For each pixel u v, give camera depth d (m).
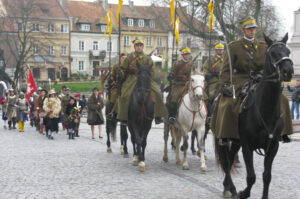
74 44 78.69
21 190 8.22
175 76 11.24
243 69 7.36
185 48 11.25
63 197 7.68
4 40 57.25
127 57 11.12
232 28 31.52
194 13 36.12
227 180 7.57
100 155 12.87
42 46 59.28
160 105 10.80
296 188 8.21
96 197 7.67
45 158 12.20
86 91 60.72
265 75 6.45
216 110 7.72
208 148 14.03
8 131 21.67
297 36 40.41
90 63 79.69
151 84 10.97
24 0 59.88
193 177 9.38
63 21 77.62
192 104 10.18
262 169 10.23
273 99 6.40
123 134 12.45
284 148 13.73
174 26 13.30
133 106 10.49
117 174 9.78
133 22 78.44
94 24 80.19
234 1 31.80
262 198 6.72
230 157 7.62
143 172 10.01
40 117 19.67
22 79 58.03
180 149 13.74
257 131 6.63
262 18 34.69
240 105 7.02
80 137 18.33
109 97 12.59
